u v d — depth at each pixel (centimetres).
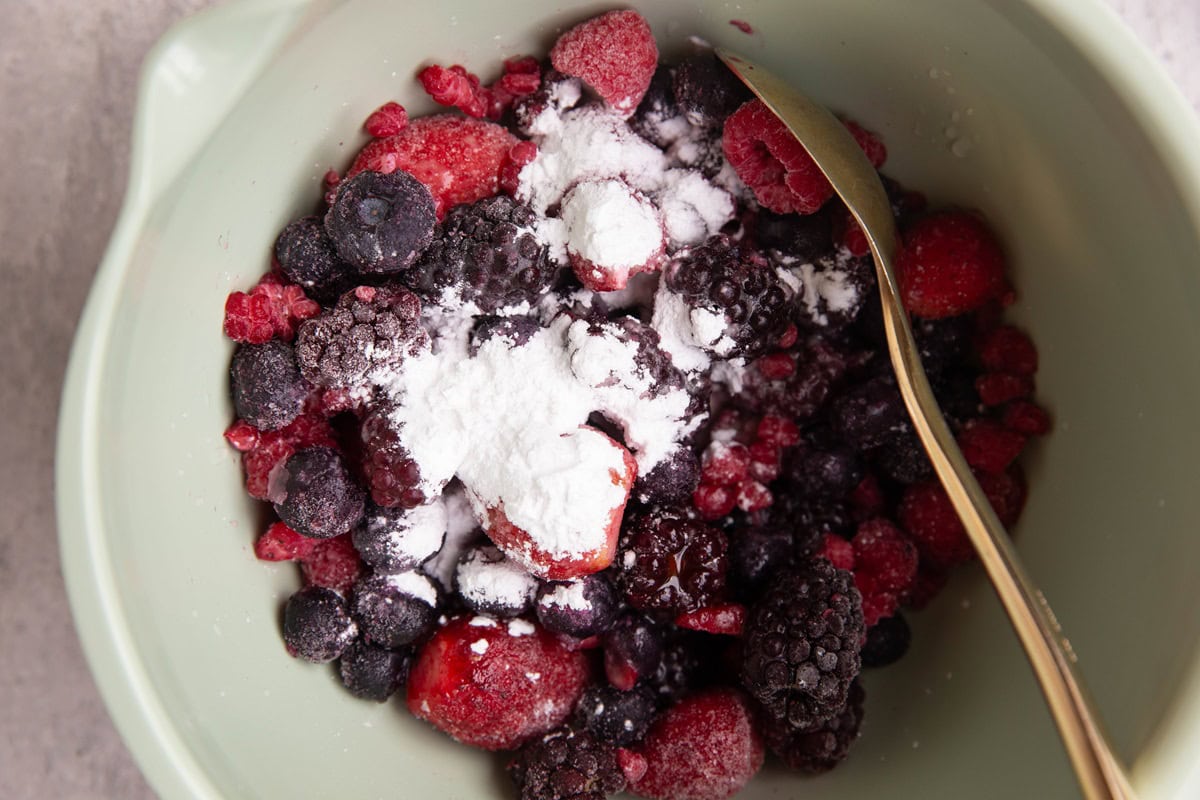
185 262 22
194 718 22
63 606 28
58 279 27
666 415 24
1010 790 23
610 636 25
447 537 25
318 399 24
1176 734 21
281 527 24
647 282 25
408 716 25
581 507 23
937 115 24
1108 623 23
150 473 22
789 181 24
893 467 25
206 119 21
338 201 23
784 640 23
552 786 24
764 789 25
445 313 24
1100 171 22
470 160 24
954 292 25
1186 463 22
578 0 24
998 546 22
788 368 25
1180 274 22
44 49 27
